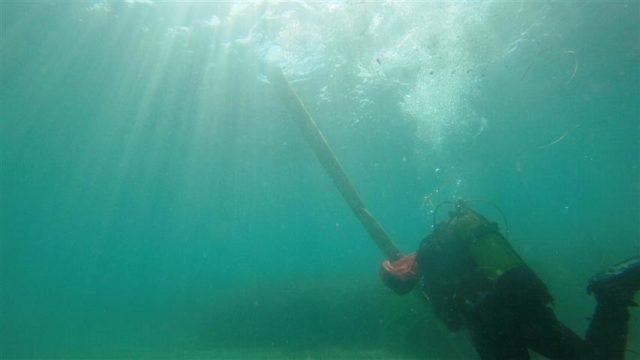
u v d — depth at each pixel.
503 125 29.20
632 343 8.91
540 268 17.36
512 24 14.34
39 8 11.50
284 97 4.31
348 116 21.67
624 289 3.00
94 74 15.22
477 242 2.92
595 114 30.31
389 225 110.31
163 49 13.82
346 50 14.43
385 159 32.94
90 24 12.30
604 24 15.84
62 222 49.97
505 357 2.77
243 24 12.78
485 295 2.73
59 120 19.25
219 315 24.88
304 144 25.77
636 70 21.98
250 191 40.91
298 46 13.97
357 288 22.62
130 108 18.53
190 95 17.53
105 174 30.11
